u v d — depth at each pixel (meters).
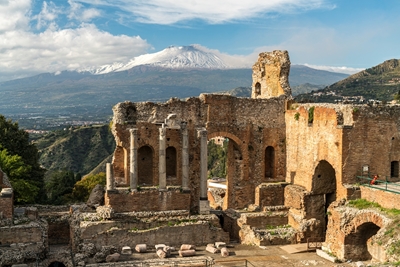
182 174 45.50
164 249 38.75
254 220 44.66
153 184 46.81
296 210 45.97
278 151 51.31
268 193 48.56
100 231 39.81
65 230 45.09
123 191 43.41
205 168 45.66
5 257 35.09
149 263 35.97
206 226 42.41
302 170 47.72
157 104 47.19
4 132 64.31
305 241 43.19
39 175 69.19
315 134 45.41
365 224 36.81
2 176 43.53
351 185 40.91
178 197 44.78
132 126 45.72
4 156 57.06
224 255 38.59
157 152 46.69
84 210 44.88
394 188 38.38
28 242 37.53
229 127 49.31
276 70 53.81
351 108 41.72
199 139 47.72
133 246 40.25
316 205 46.00
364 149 41.97
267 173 52.94
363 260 37.84
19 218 40.09
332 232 39.06
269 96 55.19
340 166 41.41
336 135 41.97
